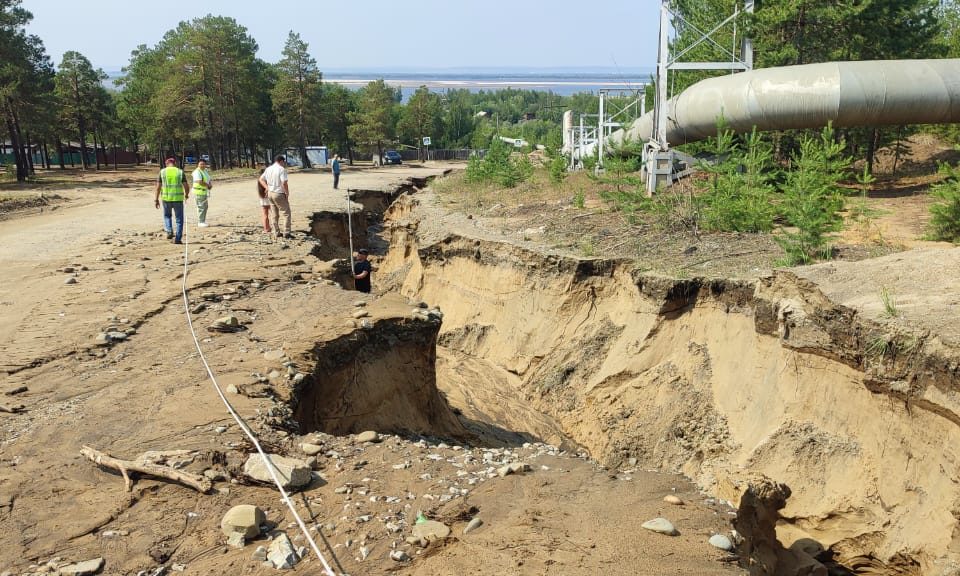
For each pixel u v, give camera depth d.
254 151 76.44
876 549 8.21
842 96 16.75
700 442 11.30
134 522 5.73
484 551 5.44
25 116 43.38
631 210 18.59
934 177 21.11
